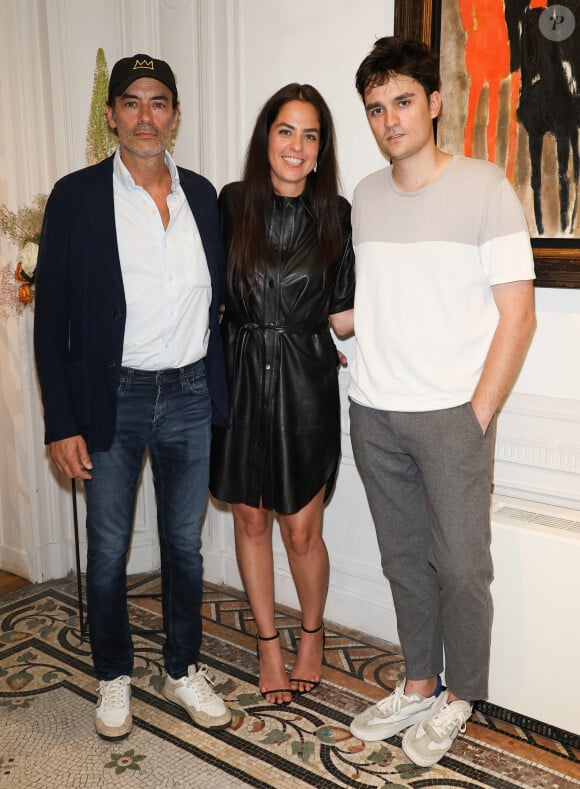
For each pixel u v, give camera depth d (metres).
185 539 2.16
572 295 2.13
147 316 1.94
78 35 2.77
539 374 2.23
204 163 2.79
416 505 2.08
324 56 2.47
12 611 2.82
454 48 2.17
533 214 2.12
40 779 1.95
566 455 2.18
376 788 1.93
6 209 2.56
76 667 2.45
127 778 1.95
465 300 1.84
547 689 2.07
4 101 2.75
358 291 2.00
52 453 2.02
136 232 1.93
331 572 2.77
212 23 2.65
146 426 2.02
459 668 2.00
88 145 2.51
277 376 2.10
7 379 2.96
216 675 2.42
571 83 1.99
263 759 2.04
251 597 2.32
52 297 1.92
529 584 2.04
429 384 1.87
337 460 2.24
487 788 1.93
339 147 2.51
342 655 2.55
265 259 2.07
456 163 1.85
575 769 1.99
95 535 2.06
